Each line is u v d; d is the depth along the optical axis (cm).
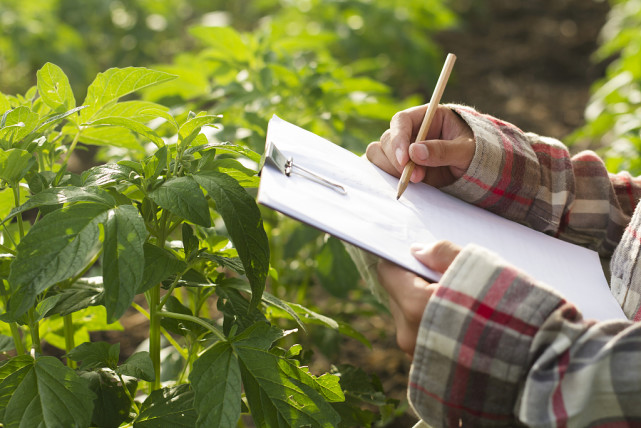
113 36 441
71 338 125
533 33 556
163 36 469
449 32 554
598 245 131
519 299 89
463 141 121
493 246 110
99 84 114
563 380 86
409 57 417
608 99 312
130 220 94
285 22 409
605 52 378
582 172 132
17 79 411
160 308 112
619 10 456
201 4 555
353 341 237
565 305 90
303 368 108
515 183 122
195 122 111
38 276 88
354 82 218
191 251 112
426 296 95
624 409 86
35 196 96
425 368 92
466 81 479
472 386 90
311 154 110
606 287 115
